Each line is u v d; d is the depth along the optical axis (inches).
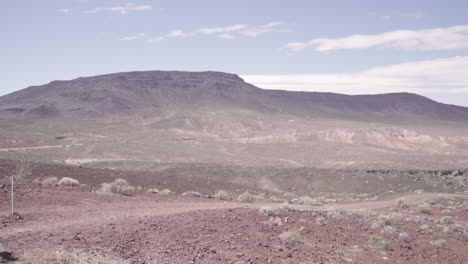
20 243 380.5
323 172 2842.0
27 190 727.1
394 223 786.2
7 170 1085.8
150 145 6053.2
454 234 733.9
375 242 575.8
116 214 592.4
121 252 389.4
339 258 479.5
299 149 6382.9
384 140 7554.1
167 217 590.2
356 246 551.5
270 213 711.1
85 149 5064.0
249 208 778.8
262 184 2726.4
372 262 483.5
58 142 5807.1
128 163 3602.4
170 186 1301.7
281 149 6471.5
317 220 705.6
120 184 924.6
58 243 392.5
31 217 514.9
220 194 1117.7
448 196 1478.8
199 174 2972.4
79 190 842.2
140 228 494.3
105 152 4950.8
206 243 462.9
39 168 1199.6
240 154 6122.1
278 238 536.7
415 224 821.2
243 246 472.7
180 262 382.6
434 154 5925.2
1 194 658.2
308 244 527.2
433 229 774.5
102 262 348.2
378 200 1478.8
